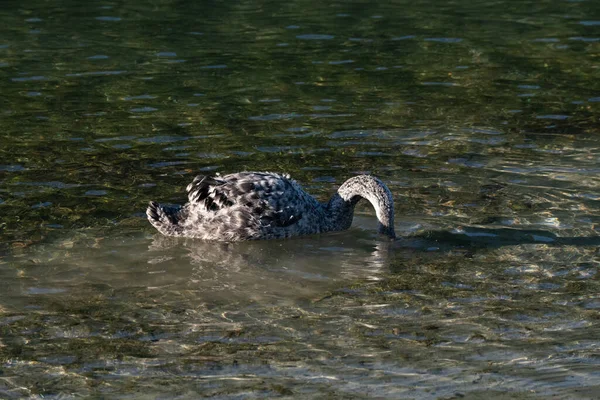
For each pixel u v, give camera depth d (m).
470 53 25.66
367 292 11.95
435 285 12.12
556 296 11.69
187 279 12.42
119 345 10.47
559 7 31.53
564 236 13.62
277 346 10.43
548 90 22.11
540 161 17.02
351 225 14.53
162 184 15.77
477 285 12.09
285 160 17.03
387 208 13.76
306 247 13.64
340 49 26.03
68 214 14.48
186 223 13.87
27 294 11.83
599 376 9.61
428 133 18.75
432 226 14.13
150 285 12.20
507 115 20.11
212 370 9.87
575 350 10.22
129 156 17.22
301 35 27.64
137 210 14.71
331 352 10.26
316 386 9.48
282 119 19.64
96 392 9.41
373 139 18.34
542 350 10.23
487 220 14.28
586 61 24.77
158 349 10.37
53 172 16.31
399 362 10.01
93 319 11.16
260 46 26.34
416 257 13.10
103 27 28.52
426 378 9.63
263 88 22.16
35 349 10.35
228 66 24.17
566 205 14.80
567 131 18.92
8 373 9.80
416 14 30.50
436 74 23.53
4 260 12.82
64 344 10.48
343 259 13.14
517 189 15.54
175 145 17.86
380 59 24.98
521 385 9.45
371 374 9.73
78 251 13.21
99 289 12.03
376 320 11.09
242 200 13.71
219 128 18.98
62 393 9.40
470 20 29.69
